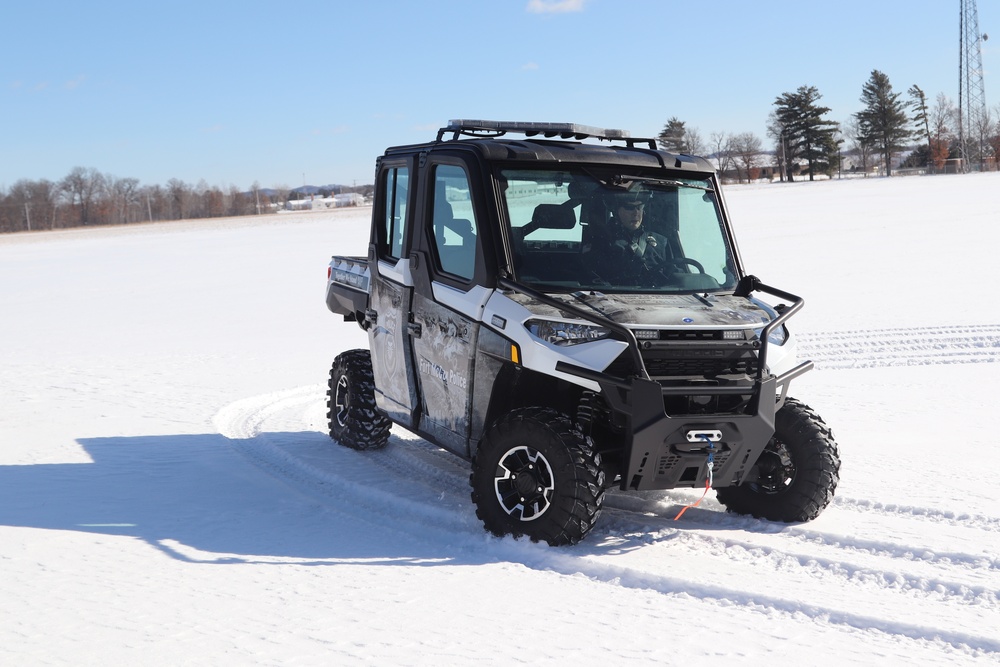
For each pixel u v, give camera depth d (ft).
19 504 19.58
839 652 12.05
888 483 19.72
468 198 18.13
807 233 100.48
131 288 78.64
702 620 13.16
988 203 134.51
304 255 109.09
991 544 15.90
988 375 31.55
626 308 16.42
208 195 370.32
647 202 18.54
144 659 11.92
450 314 18.51
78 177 353.92
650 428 15.52
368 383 24.00
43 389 34.45
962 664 11.67
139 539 17.19
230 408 30.50
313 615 13.38
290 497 20.21
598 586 14.60
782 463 17.74
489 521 16.90
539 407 16.65
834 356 36.27
